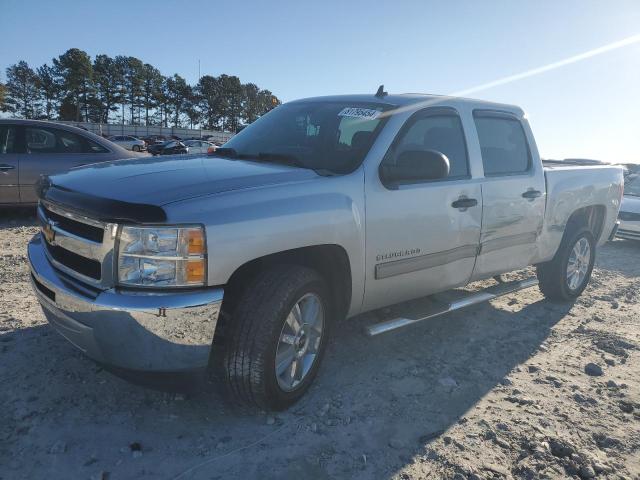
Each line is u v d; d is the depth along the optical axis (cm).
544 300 560
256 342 279
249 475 254
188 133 7400
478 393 347
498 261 444
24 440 267
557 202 490
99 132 6675
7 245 658
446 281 401
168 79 11362
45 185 322
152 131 7106
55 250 297
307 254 317
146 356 254
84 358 351
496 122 450
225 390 309
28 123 812
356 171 332
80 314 262
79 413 293
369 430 297
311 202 299
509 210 436
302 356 314
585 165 578
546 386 362
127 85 10844
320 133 376
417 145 375
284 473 257
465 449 285
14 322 402
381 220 337
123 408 301
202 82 11419
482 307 521
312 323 318
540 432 304
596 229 580
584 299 573
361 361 382
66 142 842
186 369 263
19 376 325
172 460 261
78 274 274
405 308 439
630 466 280
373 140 349
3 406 295
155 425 288
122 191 271
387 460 272
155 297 250
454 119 410
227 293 289
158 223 247
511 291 473
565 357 412
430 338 433
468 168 408
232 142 425
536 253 484
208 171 310
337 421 303
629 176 1162
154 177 294
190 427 288
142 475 249
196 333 257
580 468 273
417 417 313
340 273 333
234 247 263
